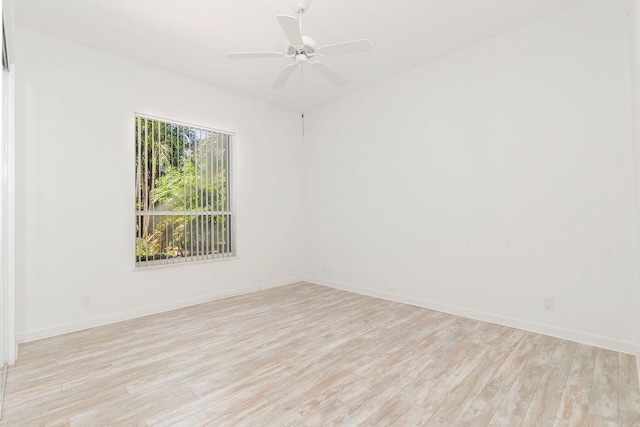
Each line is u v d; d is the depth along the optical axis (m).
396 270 4.27
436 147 3.84
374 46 3.52
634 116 2.45
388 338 3.01
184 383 2.26
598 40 2.77
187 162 4.20
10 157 2.61
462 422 1.82
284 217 5.32
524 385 2.19
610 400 2.01
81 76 3.38
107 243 3.51
